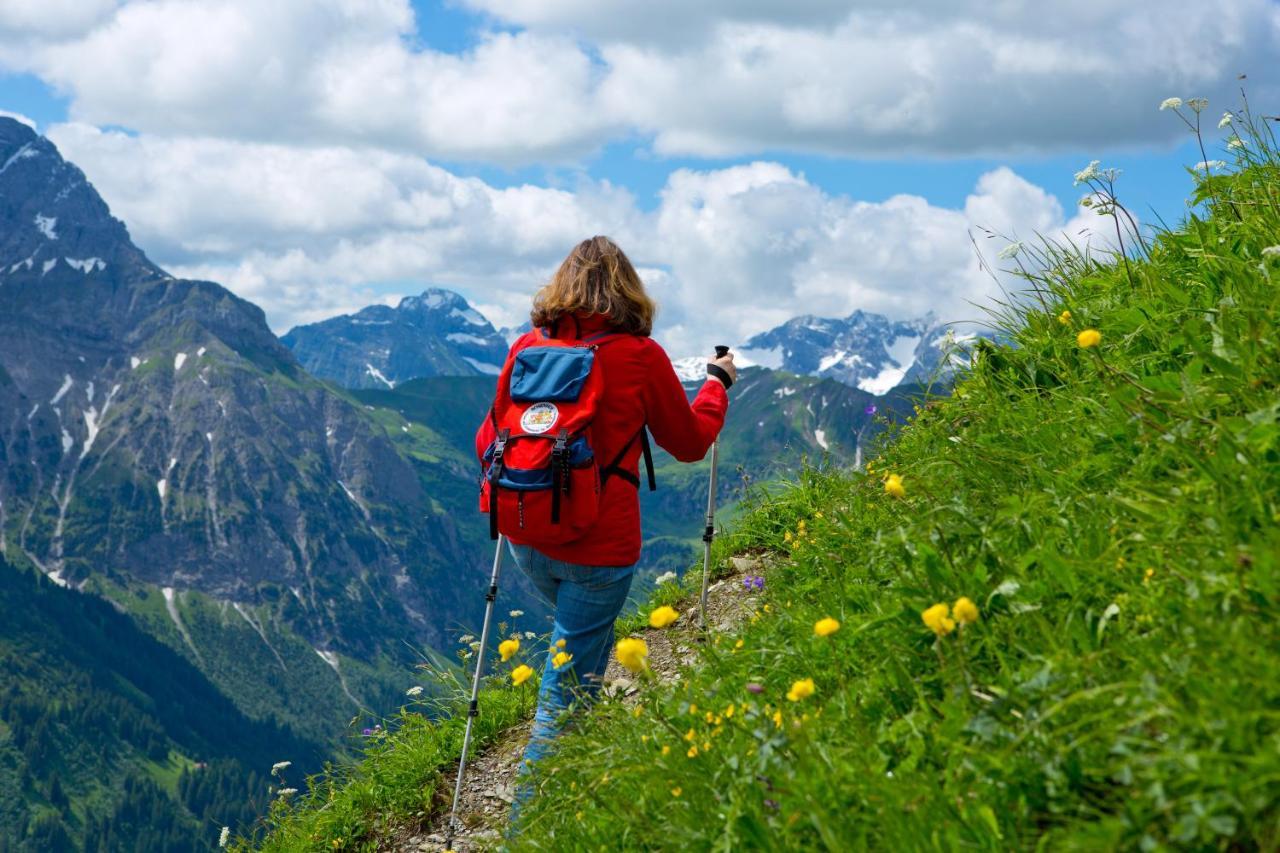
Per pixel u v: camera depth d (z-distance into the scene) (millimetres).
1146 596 3066
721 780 3295
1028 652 3115
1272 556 2701
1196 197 6074
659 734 3979
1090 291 5969
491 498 5121
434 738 7699
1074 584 3297
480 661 6098
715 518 6609
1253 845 2273
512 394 5266
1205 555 3006
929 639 3602
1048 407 4996
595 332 5328
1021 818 2619
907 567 3938
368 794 7410
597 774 3998
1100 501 3719
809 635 4254
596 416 5180
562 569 5266
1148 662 2719
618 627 8672
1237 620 2668
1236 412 3715
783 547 7965
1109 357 4977
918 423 6359
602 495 5168
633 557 5305
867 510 5750
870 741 3117
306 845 7273
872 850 2717
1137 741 2463
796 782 2930
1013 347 5965
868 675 3604
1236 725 2338
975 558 3830
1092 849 2324
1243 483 3178
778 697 3738
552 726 5066
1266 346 3863
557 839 4000
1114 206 5762
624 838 3639
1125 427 4109
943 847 2576
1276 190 5410
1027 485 4336
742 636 4957
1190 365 4047
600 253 5402
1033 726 2717
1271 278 4520
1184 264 5555
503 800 6719
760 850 2908
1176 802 2279
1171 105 5758
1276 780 2199
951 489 4723
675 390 5379
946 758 2957
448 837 6168
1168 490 3457
